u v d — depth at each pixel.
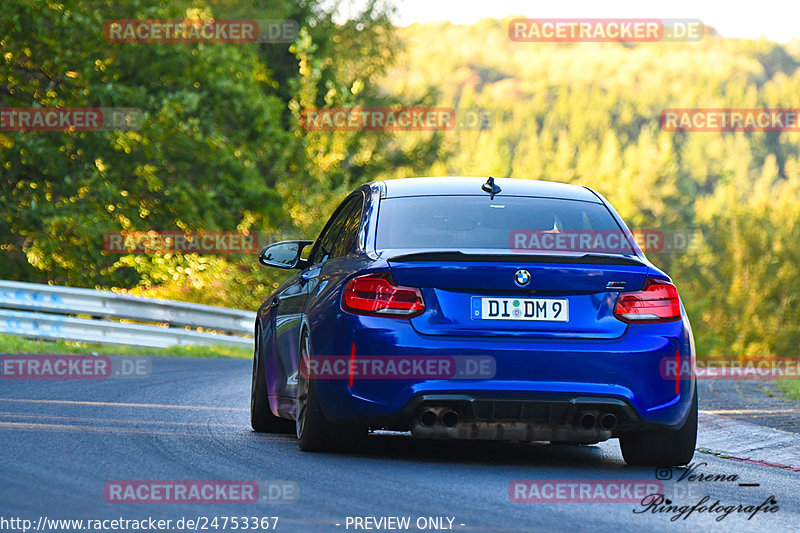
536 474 18.47
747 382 47.47
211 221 82.31
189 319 62.72
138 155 81.38
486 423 18.27
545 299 18.45
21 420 23.33
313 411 19.41
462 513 14.52
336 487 16.17
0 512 13.54
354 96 103.62
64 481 15.80
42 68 80.38
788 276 178.38
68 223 75.44
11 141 77.88
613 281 18.64
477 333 18.22
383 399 18.28
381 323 18.36
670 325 18.81
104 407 27.33
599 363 18.27
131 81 83.38
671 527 14.44
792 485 19.22
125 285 81.69
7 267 79.69
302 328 20.70
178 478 16.41
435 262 18.45
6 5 76.75
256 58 93.94
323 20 144.50
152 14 81.81
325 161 102.19
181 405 29.23
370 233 19.98
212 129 84.44
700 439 26.09
